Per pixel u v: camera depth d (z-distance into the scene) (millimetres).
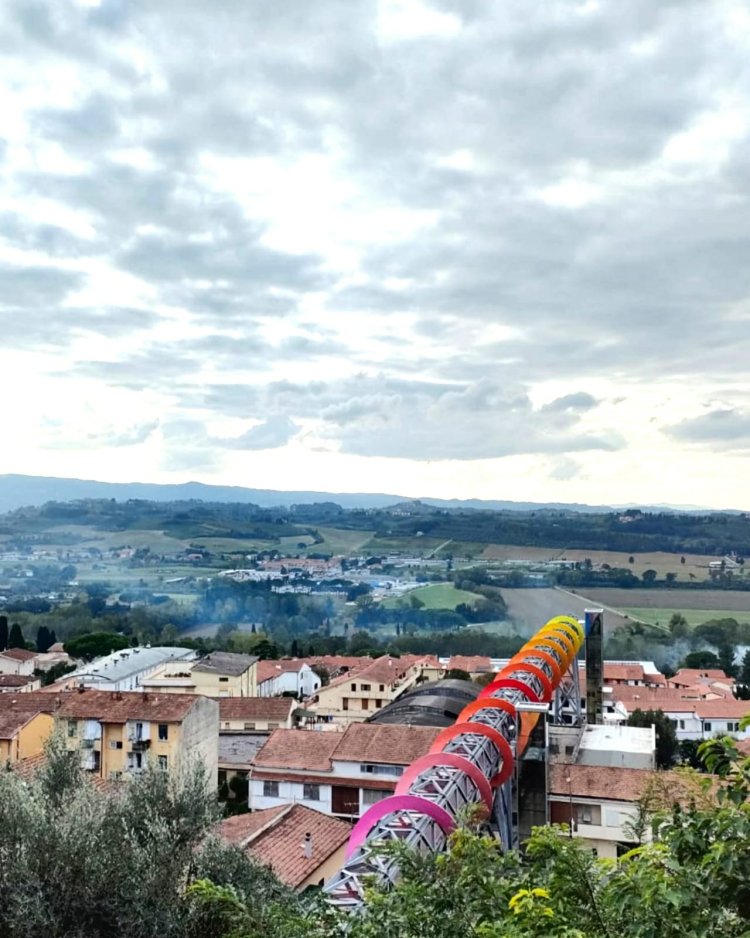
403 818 19594
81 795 16562
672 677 107000
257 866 18641
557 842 9477
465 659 105875
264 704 67562
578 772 41156
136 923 14797
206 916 15672
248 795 53219
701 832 8430
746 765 8906
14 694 53844
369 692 85250
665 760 65562
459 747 27656
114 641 121062
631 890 8242
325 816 35031
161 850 15773
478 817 16188
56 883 14719
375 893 11039
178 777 17859
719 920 7957
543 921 8633
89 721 50125
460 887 10727
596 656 69375
